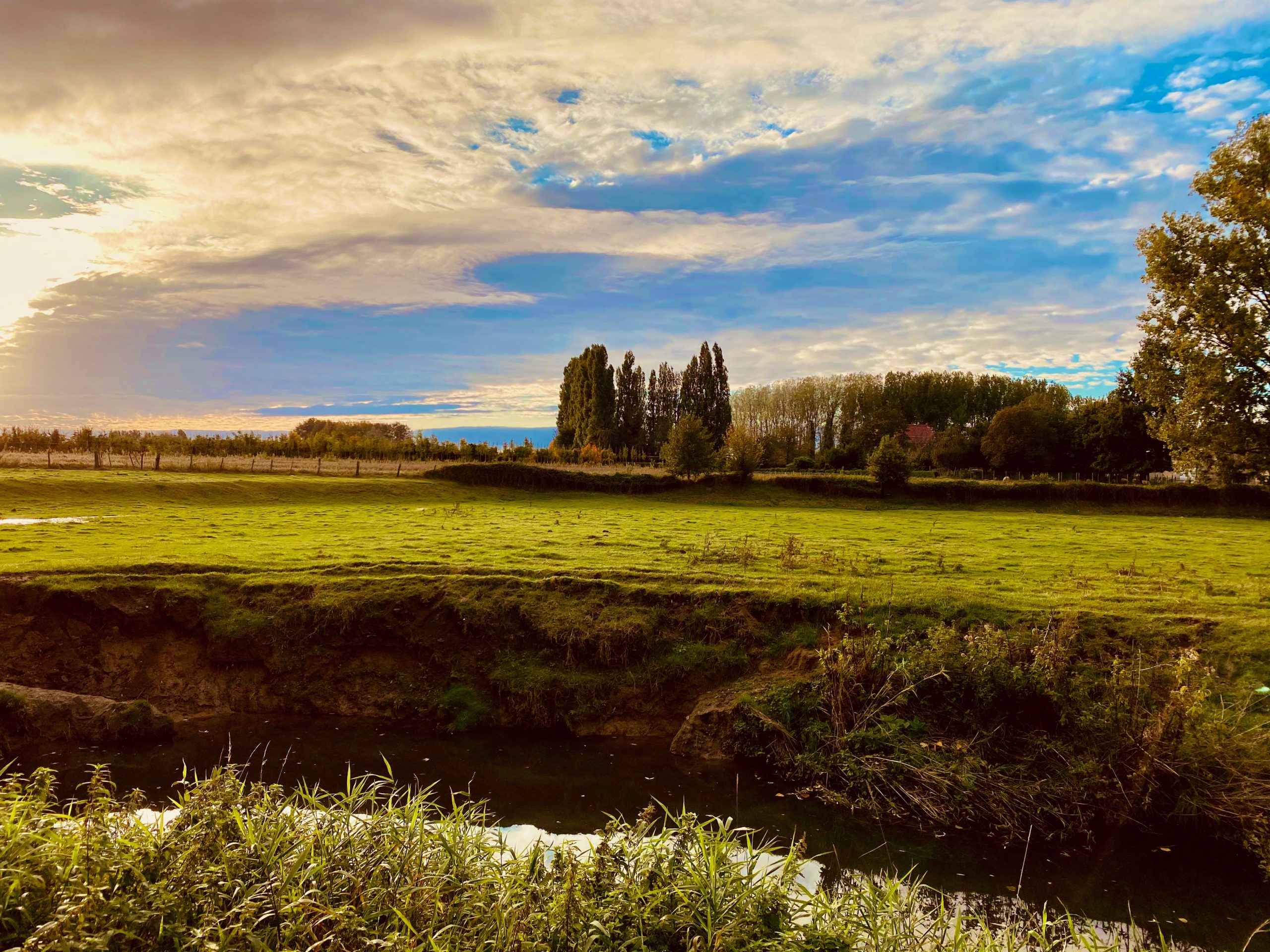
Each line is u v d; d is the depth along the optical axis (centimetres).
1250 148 2612
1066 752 1223
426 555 2234
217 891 558
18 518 3094
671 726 1570
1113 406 6444
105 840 609
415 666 1741
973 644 1413
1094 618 1574
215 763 1395
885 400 10262
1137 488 4891
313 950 521
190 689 1703
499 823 1167
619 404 9462
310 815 731
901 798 1227
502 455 7669
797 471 8219
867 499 4941
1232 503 4797
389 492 4638
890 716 1348
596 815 1202
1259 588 1861
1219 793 1097
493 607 1797
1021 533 3234
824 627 1677
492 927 577
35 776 755
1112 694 1233
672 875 659
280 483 4541
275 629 1773
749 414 11144
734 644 1680
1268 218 2484
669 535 2875
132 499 3806
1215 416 2714
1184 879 1018
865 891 724
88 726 1495
